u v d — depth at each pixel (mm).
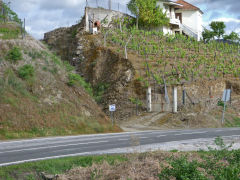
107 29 46438
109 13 48219
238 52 51469
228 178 6820
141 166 8719
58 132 20719
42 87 24062
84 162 10062
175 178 7141
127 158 10523
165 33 52719
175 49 42531
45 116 21391
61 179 8125
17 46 26953
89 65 39750
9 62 24391
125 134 20672
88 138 18203
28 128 19750
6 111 19844
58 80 26562
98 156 11000
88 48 42062
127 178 7562
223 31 58750
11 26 33781
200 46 49344
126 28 47844
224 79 38219
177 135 19000
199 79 36500
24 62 25391
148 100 31266
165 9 53844
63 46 46062
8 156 11781
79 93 26906
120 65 37031
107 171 8414
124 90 33844
